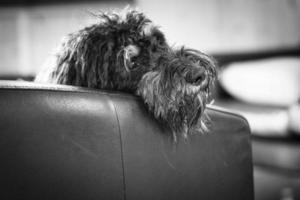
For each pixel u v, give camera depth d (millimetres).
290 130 3381
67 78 1350
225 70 4445
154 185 1020
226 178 1207
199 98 1179
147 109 1054
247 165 1282
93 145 913
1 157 795
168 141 1066
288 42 4863
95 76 1340
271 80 4059
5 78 4777
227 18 4934
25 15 4730
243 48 4926
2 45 4762
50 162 848
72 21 4672
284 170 3340
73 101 905
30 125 834
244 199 1270
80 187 885
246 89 4164
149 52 1396
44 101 866
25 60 4773
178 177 1077
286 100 3916
